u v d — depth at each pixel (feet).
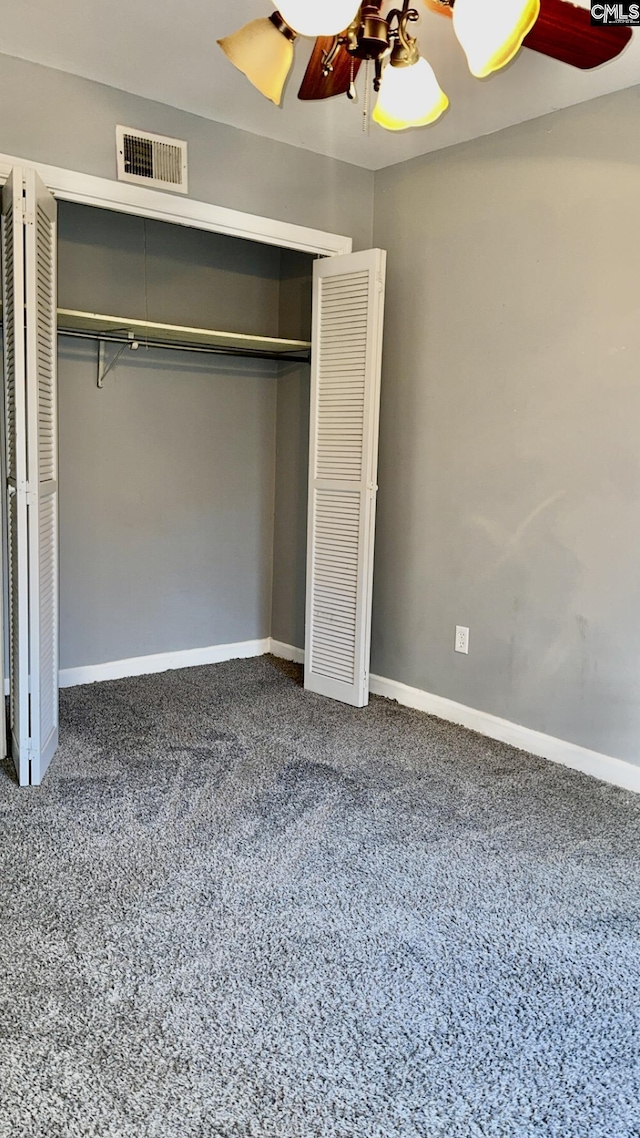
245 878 6.88
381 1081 4.73
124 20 7.52
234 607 13.79
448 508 10.82
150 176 9.41
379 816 8.11
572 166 8.96
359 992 5.50
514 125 9.53
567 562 9.43
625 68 7.94
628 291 8.55
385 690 12.04
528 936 6.19
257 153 10.25
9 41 7.98
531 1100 4.63
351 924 6.27
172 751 9.66
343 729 10.61
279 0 4.64
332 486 11.35
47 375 8.57
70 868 6.95
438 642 11.16
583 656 9.36
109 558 12.22
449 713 11.07
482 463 10.30
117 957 5.79
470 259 10.22
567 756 9.61
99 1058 4.84
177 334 11.18
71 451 11.57
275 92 6.20
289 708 11.35
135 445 12.21
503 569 10.18
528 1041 5.09
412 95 6.13
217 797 8.43
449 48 7.74
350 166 11.23
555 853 7.47
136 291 11.86
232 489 13.46
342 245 11.30
